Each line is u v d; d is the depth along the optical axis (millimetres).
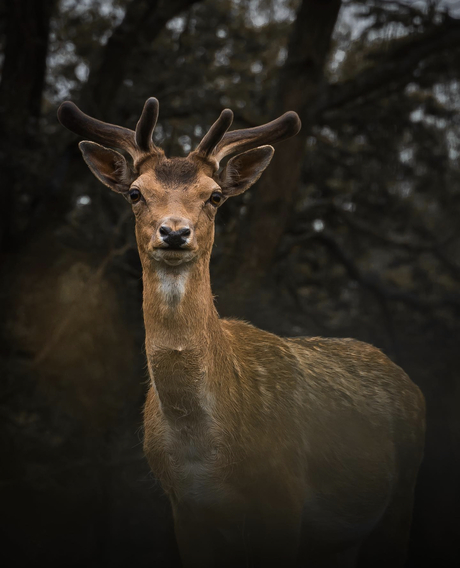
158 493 12156
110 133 6438
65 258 14633
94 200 14719
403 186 18859
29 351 13742
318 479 6613
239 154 6500
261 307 14195
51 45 16953
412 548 13812
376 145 17391
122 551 12719
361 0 15867
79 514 12969
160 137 14281
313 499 6664
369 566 7973
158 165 5723
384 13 15758
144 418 6344
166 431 5715
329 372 7191
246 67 17203
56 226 14406
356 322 18453
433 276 19688
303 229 17500
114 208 14844
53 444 12977
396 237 21250
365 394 7371
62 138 14688
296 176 14375
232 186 6551
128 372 13695
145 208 5516
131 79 16062
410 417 7711
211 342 5637
